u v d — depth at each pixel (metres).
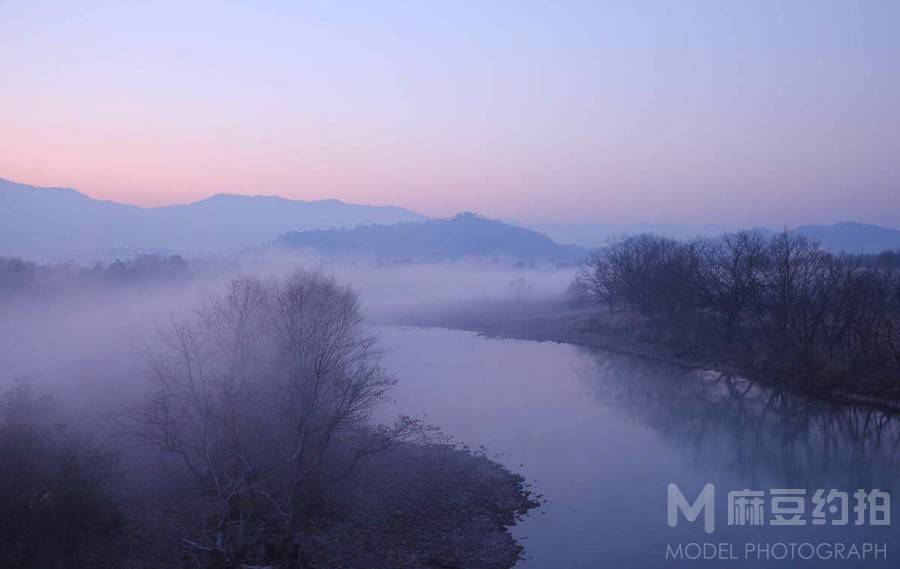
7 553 16.75
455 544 22.41
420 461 30.00
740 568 20.62
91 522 19.08
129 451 26.48
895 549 21.88
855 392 43.31
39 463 18.80
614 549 22.09
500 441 33.59
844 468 29.98
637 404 42.06
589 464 30.34
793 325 50.50
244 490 21.34
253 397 23.95
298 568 19.61
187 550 20.31
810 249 73.75
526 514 24.88
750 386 47.56
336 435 27.41
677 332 64.12
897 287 53.22
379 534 22.84
